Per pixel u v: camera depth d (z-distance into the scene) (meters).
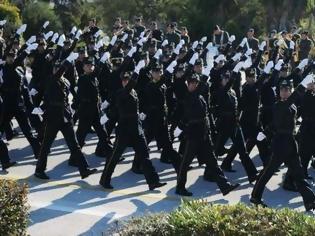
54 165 17.72
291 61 29.17
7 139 19.66
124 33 27.75
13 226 9.91
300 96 17.09
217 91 17.88
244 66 17.56
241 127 17.56
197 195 15.78
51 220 13.45
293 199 15.89
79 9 50.72
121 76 17.75
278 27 56.62
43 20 43.94
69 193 15.34
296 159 14.51
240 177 17.56
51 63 20.75
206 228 9.23
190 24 54.50
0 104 17.81
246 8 56.25
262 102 18.84
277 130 14.49
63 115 15.86
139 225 9.86
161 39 30.20
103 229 13.05
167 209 14.48
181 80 18.77
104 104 19.22
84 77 17.75
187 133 15.18
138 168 17.28
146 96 17.42
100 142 18.53
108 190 15.76
